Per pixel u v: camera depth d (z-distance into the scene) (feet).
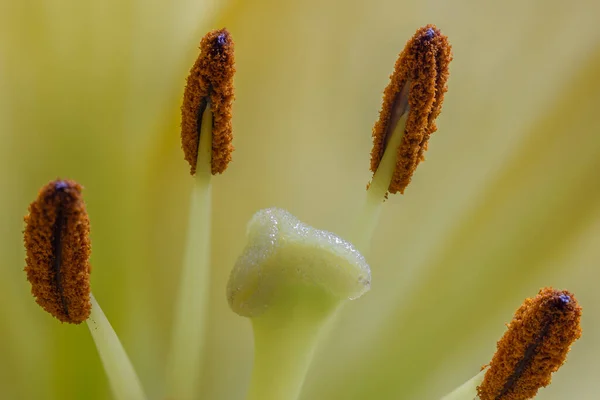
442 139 0.53
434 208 0.53
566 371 0.51
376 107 0.53
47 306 0.47
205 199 0.49
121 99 0.51
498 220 0.52
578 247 0.52
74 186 0.45
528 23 0.52
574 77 0.52
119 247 0.51
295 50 0.53
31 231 0.46
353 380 0.52
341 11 0.53
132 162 0.51
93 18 0.50
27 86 0.50
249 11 0.52
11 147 0.50
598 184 0.52
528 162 0.52
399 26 0.53
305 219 0.53
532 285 0.52
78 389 0.50
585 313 0.51
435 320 0.52
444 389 0.52
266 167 0.53
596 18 0.52
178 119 0.51
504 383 0.47
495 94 0.53
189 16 0.51
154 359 0.52
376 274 0.53
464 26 0.52
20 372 0.50
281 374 0.47
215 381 0.52
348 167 0.53
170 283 0.52
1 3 0.49
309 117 0.53
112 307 0.51
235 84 0.53
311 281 0.47
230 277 0.47
